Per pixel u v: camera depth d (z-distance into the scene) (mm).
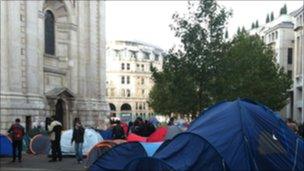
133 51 143500
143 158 14164
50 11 46250
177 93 30109
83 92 49562
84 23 50344
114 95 139375
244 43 56812
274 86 56469
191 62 29703
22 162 25125
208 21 30031
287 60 81875
